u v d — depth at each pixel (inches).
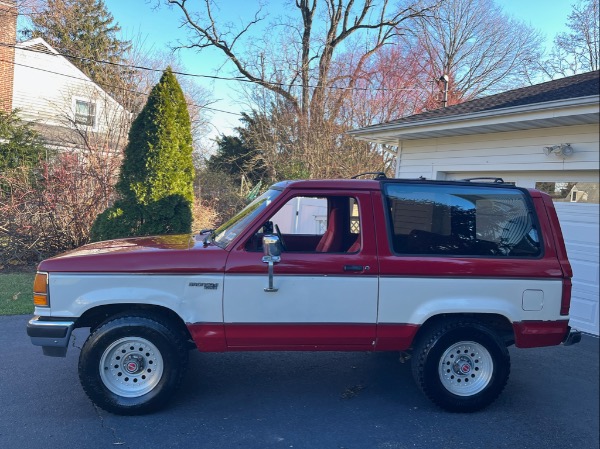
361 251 150.7
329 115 738.8
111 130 542.3
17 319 242.2
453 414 154.8
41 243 395.5
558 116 254.7
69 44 970.7
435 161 363.9
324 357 205.6
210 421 145.3
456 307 151.4
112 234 340.5
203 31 887.7
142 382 149.7
